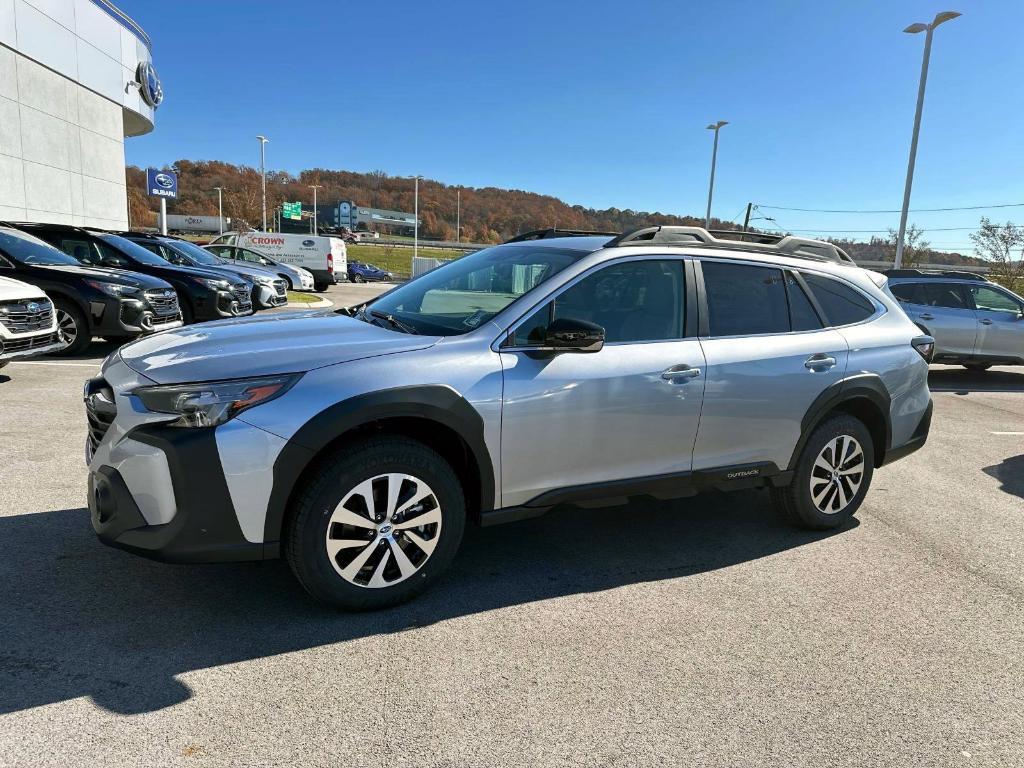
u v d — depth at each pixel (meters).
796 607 3.42
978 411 8.88
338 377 2.90
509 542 4.07
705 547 4.12
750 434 3.92
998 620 3.38
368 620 3.09
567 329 3.19
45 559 3.49
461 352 3.17
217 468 2.71
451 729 2.40
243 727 2.36
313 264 27.88
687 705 2.60
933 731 2.53
